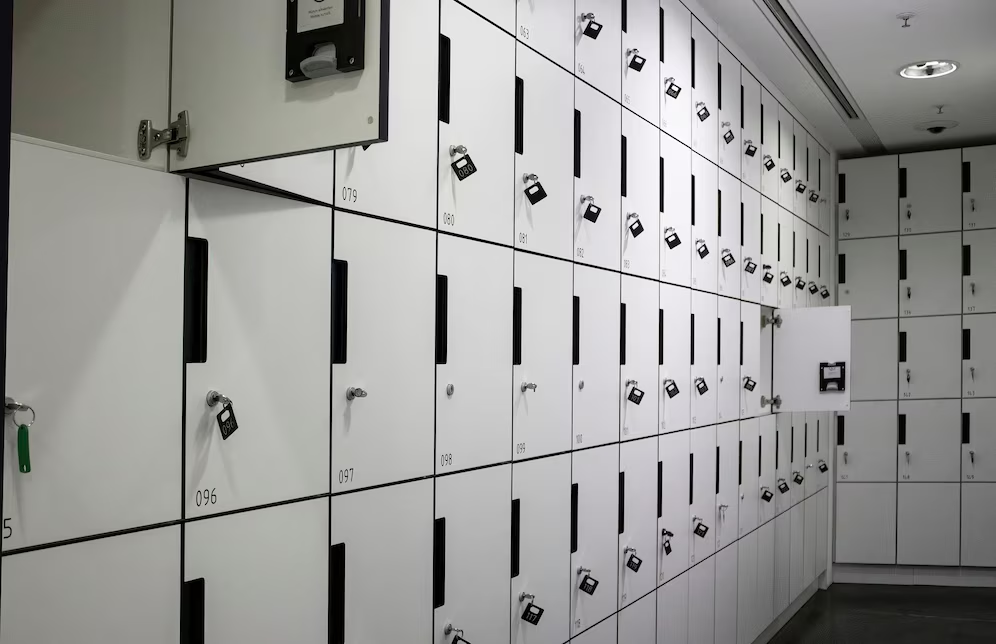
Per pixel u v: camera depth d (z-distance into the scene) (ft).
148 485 4.79
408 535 6.87
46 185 4.31
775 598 17.80
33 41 5.31
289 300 5.74
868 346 22.68
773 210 18.06
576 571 9.66
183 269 5.01
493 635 8.01
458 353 7.56
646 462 11.66
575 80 9.78
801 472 19.97
